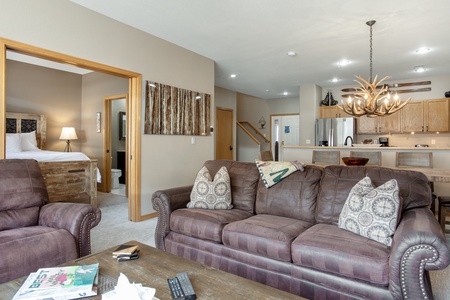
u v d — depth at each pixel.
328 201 2.37
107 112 6.04
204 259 2.32
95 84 6.23
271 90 8.12
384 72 5.96
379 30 3.76
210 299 1.19
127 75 3.73
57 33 2.98
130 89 3.87
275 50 4.59
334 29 3.75
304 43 4.27
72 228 2.10
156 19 3.50
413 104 6.33
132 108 3.86
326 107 7.28
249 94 8.83
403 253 1.50
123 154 7.31
